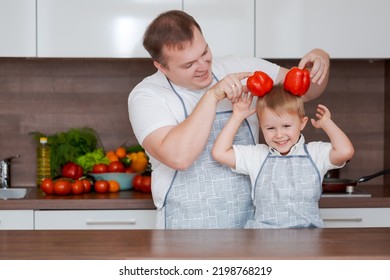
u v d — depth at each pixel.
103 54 3.12
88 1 3.10
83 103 3.55
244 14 3.12
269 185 2.16
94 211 2.90
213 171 2.23
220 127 2.26
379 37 3.15
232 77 2.00
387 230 1.77
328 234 1.72
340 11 3.13
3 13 3.08
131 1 3.11
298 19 3.13
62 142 3.38
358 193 3.00
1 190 3.38
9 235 1.71
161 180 2.27
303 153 2.16
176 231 1.78
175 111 2.20
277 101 2.09
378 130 3.61
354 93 3.60
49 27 3.10
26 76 3.53
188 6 3.11
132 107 2.21
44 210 2.90
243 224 2.24
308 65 2.36
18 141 3.54
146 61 3.55
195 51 2.02
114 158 3.31
